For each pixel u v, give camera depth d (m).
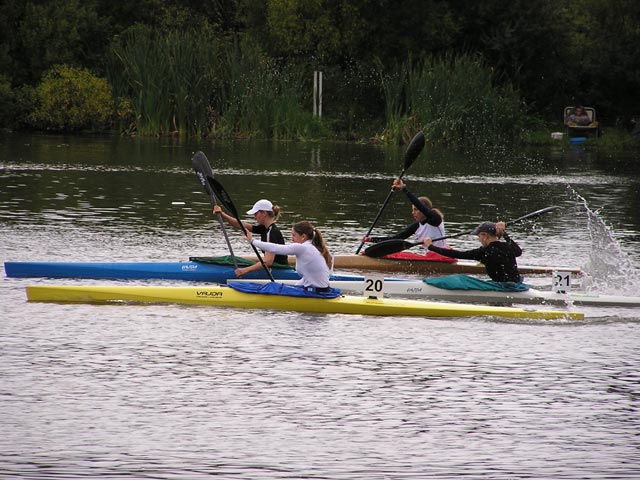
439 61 161.12
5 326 36.78
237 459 24.94
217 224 63.81
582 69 177.50
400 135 152.25
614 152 150.00
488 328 38.97
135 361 32.81
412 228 52.59
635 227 68.69
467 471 24.62
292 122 150.88
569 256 55.91
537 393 30.70
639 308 43.31
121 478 23.61
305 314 40.28
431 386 31.12
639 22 181.75
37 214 64.69
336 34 167.75
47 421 27.16
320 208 74.31
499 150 144.75
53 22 155.62
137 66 146.62
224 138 146.00
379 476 24.14
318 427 27.33
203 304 41.03
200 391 29.97
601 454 25.94
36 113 148.00
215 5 191.00
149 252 52.22
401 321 39.69
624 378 32.41
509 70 176.00
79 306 40.31
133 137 143.62
